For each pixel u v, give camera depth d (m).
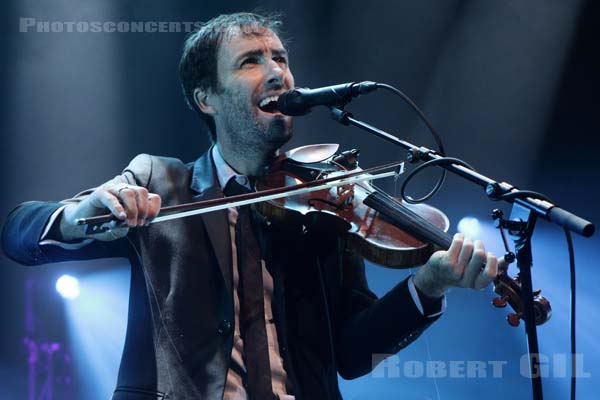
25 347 8.62
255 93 3.60
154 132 8.41
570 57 8.67
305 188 3.38
